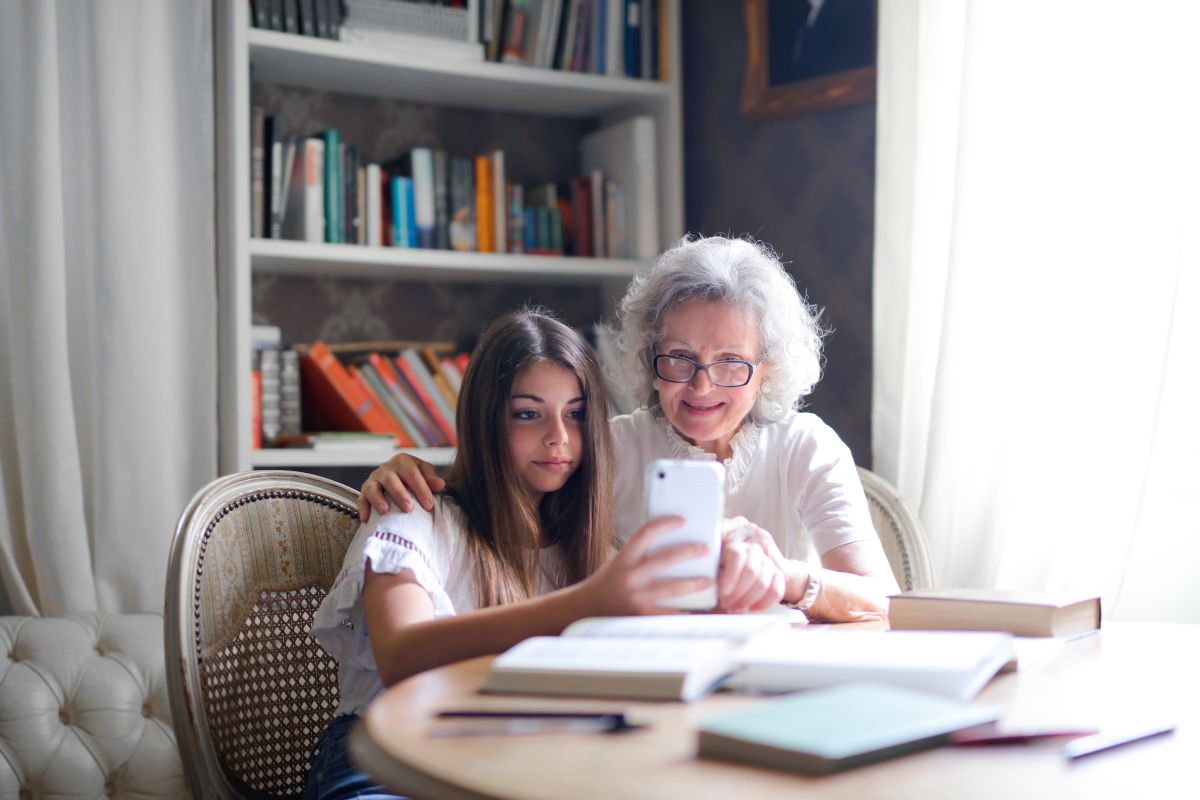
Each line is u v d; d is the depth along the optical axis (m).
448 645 1.17
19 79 2.31
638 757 0.76
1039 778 0.71
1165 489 2.00
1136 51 2.00
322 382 2.71
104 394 2.39
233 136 2.53
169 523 2.44
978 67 2.21
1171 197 1.96
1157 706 0.90
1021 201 2.17
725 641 1.03
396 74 2.80
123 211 2.41
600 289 3.26
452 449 2.75
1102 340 2.04
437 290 3.09
